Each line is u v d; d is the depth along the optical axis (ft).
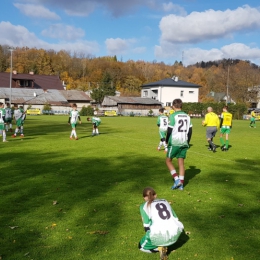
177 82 253.85
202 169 33.04
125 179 27.53
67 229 16.75
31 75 261.03
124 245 15.10
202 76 346.54
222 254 14.47
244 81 260.01
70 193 23.04
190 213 19.56
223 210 20.17
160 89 246.68
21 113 60.23
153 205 14.35
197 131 84.74
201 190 24.82
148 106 228.02
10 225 17.16
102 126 97.25
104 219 18.19
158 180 27.50
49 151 42.70
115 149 45.83
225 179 28.63
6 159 36.04
